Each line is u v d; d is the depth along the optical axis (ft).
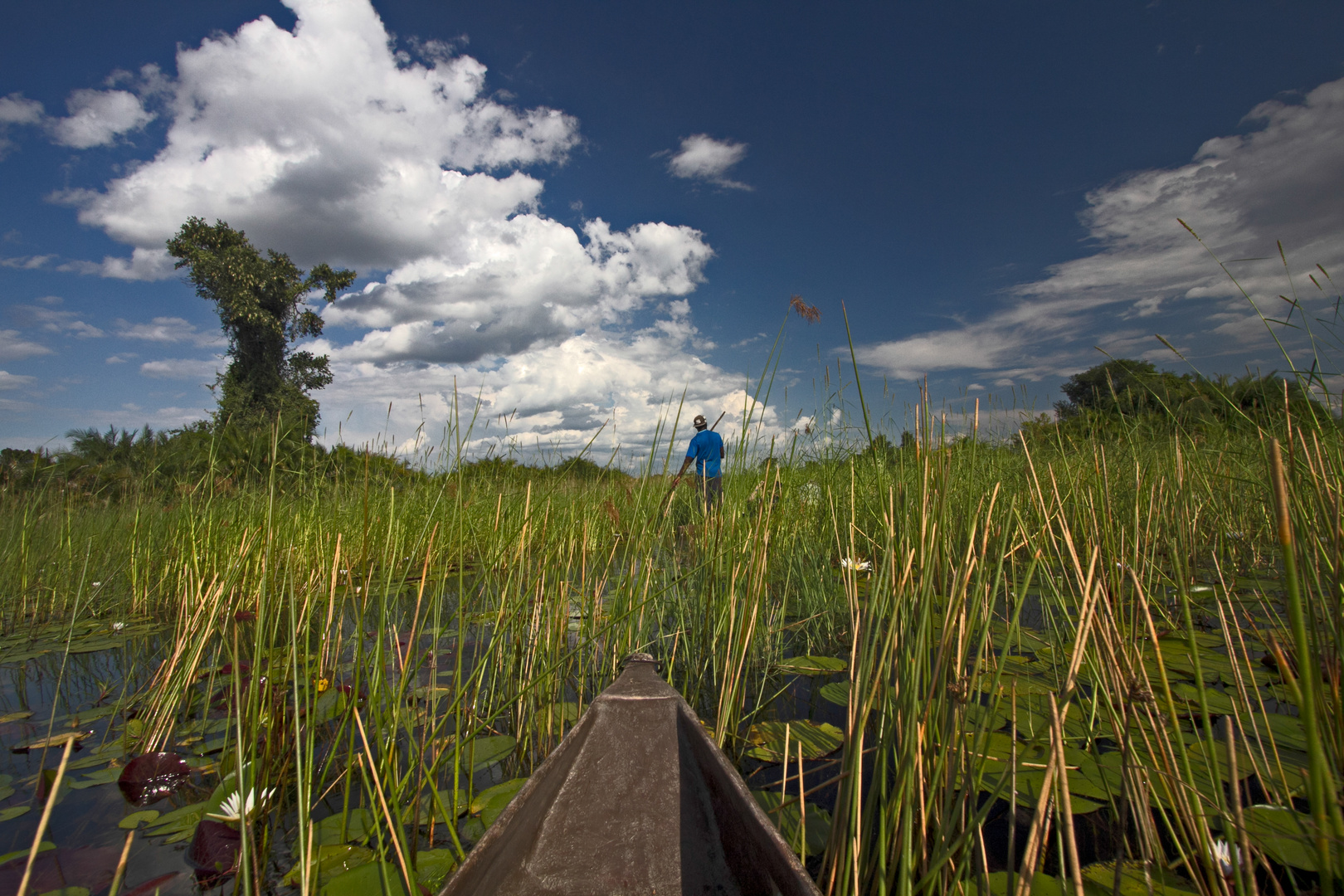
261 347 74.13
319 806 5.40
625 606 8.49
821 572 11.63
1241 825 3.26
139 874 4.38
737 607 8.41
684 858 4.16
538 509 8.59
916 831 4.16
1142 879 3.94
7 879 4.27
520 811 3.84
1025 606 10.31
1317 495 4.26
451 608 11.59
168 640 10.94
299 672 7.91
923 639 3.99
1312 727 2.54
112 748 6.64
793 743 6.39
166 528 14.82
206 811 4.95
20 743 6.88
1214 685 6.67
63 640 11.28
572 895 3.96
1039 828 3.11
